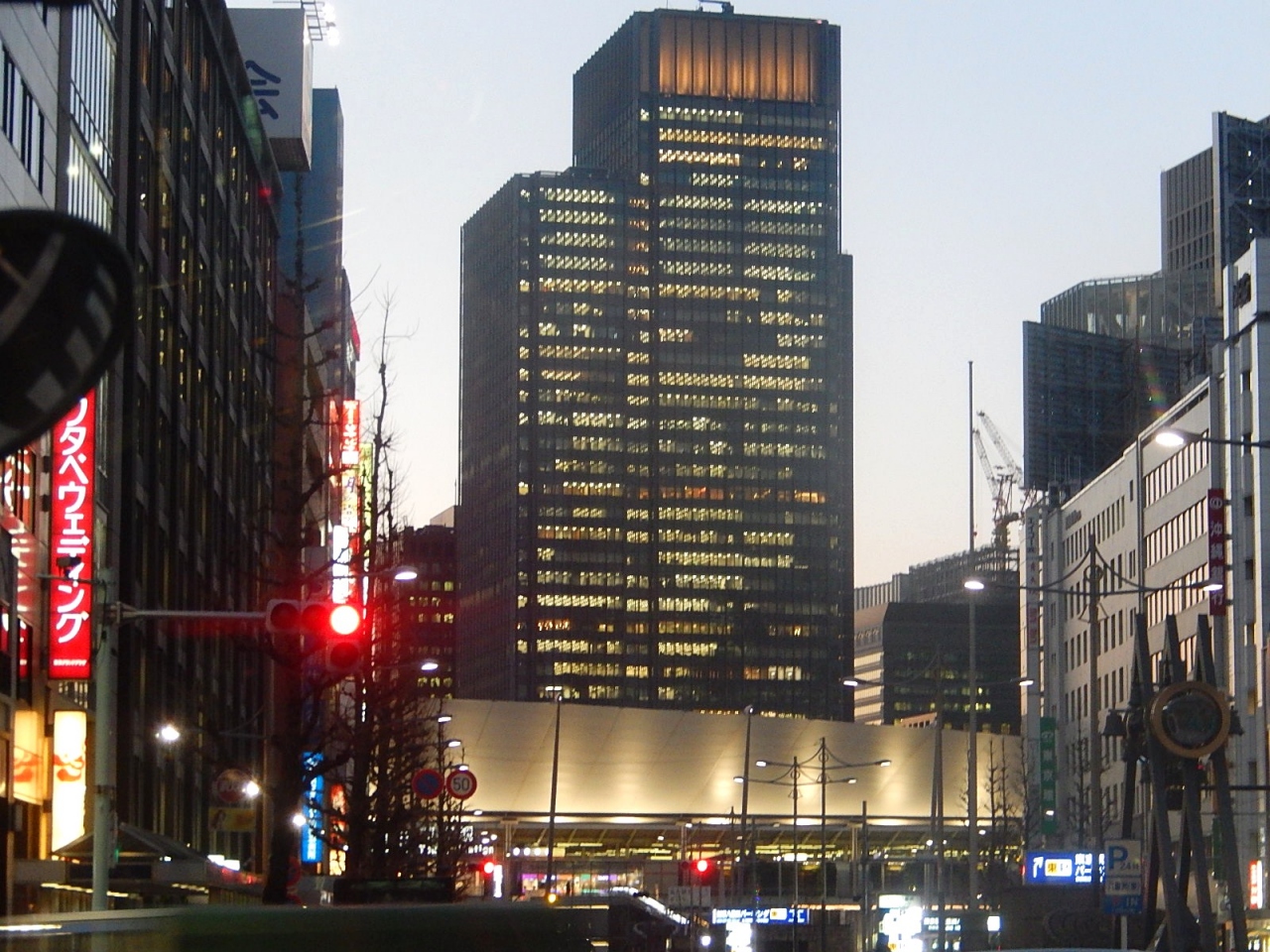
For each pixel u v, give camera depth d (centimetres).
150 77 7681
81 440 5775
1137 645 4831
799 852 15800
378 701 6550
